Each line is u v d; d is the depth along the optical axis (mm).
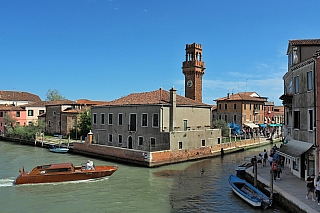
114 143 36312
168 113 31969
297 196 15109
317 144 16859
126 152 29750
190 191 19594
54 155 35219
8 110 56531
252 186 18078
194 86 48562
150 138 32031
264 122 65688
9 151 38781
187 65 49000
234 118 59031
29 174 21281
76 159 32281
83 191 19625
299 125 19688
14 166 28031
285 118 26203
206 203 17125
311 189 14555
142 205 16875
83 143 35625
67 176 21828
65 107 52312
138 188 20344
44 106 60344
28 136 47344
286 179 19141
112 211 15977
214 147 35719
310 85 18094
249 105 60031
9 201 17641
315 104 17297
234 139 45531
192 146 32562
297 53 20656
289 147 19969
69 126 50062
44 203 17281
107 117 37500
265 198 15992
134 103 34250
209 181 22344
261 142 48125
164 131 31281
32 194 18984
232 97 60562
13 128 52406
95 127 39250
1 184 21234
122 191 19641
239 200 17594
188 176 24047
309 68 18125
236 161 31859
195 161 31781
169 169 26922
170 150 29594
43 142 43656
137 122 33531
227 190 19812
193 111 34844
